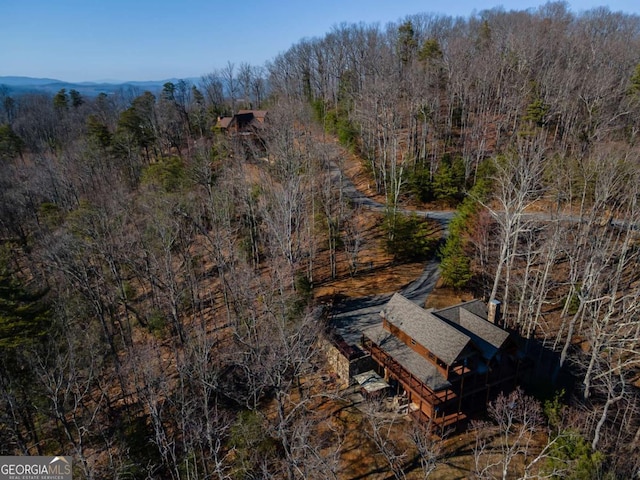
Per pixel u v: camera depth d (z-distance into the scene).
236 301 38.62
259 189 53.16
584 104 62.19
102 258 46.00
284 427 27.44
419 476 26.67
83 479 26.22
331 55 99.75
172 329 42.06
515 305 42.03
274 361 27.33
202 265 50.25
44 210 54.44
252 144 63.81
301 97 90.31
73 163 63.44
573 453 23.80
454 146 70.88
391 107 66.19
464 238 46.66
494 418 29.88
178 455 28.88
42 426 31.92
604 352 32.72
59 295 36.66
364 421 30.89
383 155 66.94
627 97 58.03
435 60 79.00
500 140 64.94
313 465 23.97
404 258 51.34
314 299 41.72
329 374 35.62
